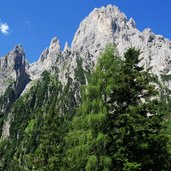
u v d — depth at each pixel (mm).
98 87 31000
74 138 31156
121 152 29844
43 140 52594
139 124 30094
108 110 30781
